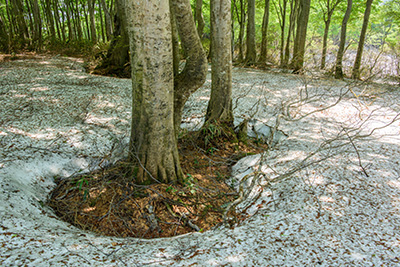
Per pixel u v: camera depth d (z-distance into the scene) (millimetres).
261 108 7398
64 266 2070
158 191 3643
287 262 2264
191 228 3316
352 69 13078
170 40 3289
